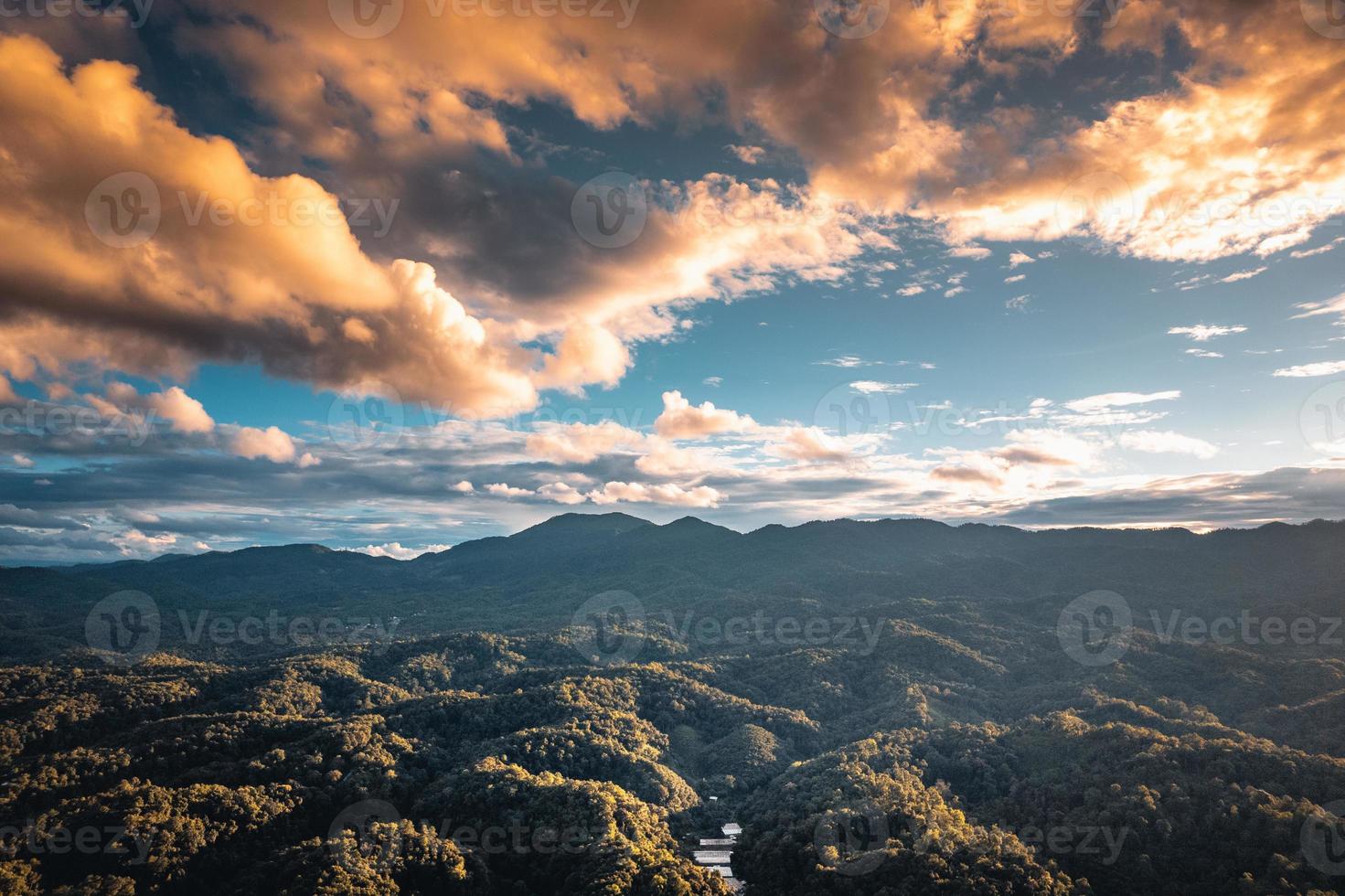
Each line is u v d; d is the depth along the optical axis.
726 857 168.75
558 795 165.88
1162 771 154.12
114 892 131.38
